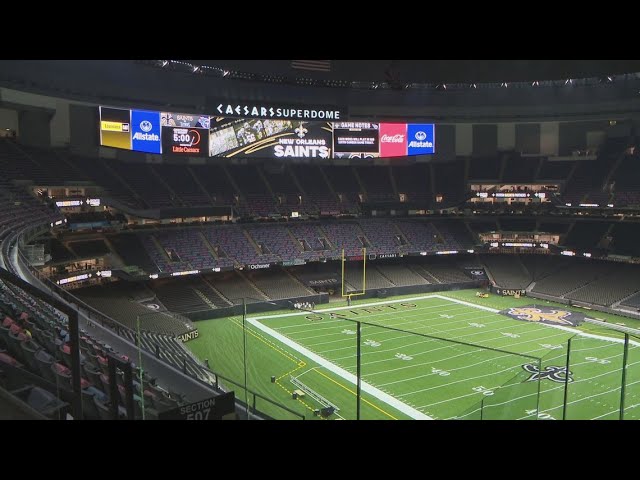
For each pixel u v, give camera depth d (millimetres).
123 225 47438
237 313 45438
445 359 32250
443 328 40625
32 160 41375
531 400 23234
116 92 46719
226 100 48938
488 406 22266
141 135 47094
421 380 28641
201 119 49688
